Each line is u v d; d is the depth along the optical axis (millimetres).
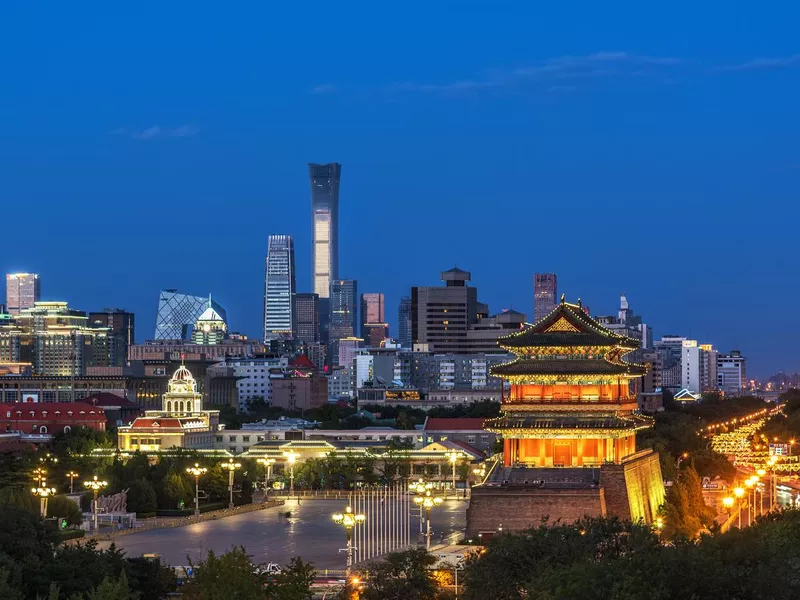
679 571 181750
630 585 177875
